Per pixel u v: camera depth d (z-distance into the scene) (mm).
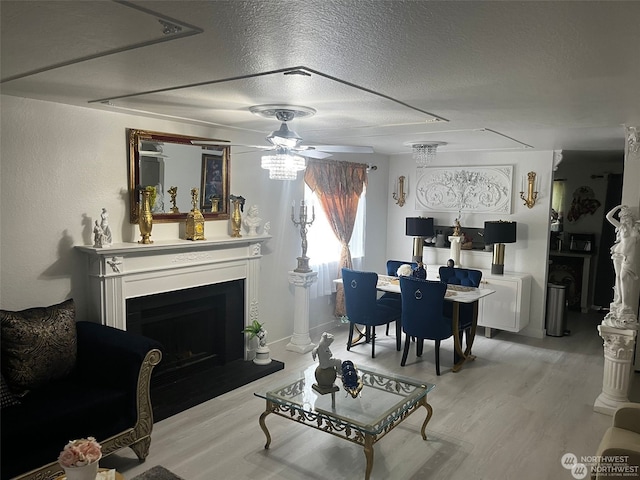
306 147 3543
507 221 6191
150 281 3836
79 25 1701
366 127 4199
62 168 3365
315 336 5949
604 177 7523
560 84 2510
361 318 5238
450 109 3266
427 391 3268
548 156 5957
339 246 6305
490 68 2221
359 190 6512
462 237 6438
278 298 5379
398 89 2670
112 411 2912
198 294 4309
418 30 1718
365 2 1465
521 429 3594
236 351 4766
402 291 4820
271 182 5148
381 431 2893
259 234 5012
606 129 4129
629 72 2248
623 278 3846
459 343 4875
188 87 2691
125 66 2254
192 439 3377
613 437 2631
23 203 3180
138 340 3078
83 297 3555
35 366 2891
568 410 3932
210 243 4195
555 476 2975
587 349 5602
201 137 4320
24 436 2500
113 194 3693
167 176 4047
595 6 1469
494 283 5965
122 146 3725
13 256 3156
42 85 2695
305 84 2574
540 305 6066
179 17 1619
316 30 1732
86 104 3316
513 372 4816
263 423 3244
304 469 3031
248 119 3891
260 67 2242
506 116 3523
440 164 6805
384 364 5027
